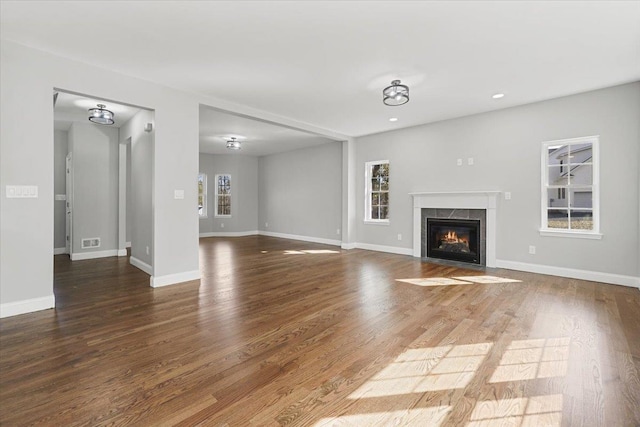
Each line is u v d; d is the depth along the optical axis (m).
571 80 3.75
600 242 4.08
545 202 4.54
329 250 6.86
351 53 3.08
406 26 2.61
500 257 4.96
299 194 8.69
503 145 4.89
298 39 2.82
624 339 2.39
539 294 3.55
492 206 4.97
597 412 1.56
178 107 3.99
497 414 1.55
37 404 1.61
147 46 2.93
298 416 1.54
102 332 2.52
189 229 4.13
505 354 2.17
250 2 2.29
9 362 2.04
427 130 5.82
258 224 10.16
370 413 1.57
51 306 3.07
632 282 3.84
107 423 1.48
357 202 7.13
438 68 3.42
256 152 9.28
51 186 3.05
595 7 2.34
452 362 2.06
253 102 4.56
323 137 6.52
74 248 5.46
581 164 4.26
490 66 3.37
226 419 1.51
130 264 5.11
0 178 2.78
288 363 2.05
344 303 3.25
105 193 5.81
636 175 3.81
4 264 2.82
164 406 1.61
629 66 3.37
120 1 2.27
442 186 5.62
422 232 5.94
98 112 4.41
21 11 2.37
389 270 4.83
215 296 3.49
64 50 2.99
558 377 1.88
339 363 2.05
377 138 6.67
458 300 3.35
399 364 2.04
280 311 3.02
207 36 2.76
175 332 2.52
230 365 2.02
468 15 2.45
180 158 4.02
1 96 2.78
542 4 2.31
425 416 1.54
